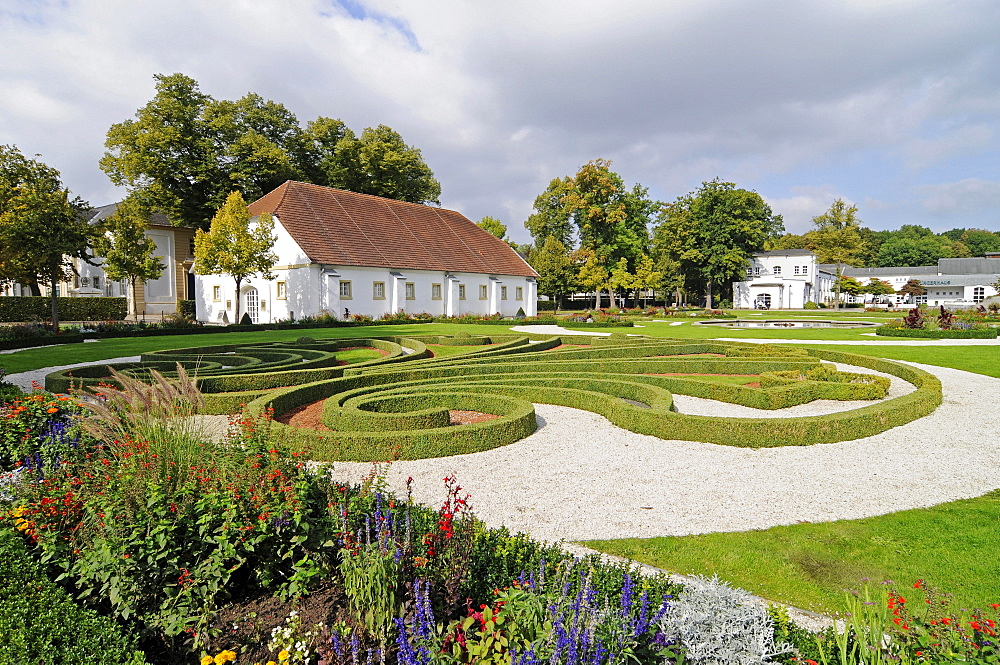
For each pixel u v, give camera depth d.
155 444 4.33
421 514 4.29
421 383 11.87
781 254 75.81
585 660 2.75
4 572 3.37
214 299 41.41
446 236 47.47
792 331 30.64
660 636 3.09
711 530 5.66
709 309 62.78
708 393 12.01
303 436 7.73
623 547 5.28
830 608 4.26
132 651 3.18
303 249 34.84
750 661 2.99
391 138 51.56
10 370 16.02
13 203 24.77
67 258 46.12
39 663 2.74
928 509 6.13
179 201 41.19
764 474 7.21
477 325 36.88
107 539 3.57
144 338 26.75
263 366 14.47
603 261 60.28
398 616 3.37
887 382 12.13
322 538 3.98
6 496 4.45
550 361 15.30
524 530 5.63
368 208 43.25
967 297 71.31
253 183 43.03
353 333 29.39
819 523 5.80
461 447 8.15
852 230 88.31
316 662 3.29
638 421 9.22
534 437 9.06
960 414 10.30
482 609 3.61
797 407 11.22
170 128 38.72
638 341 22.95
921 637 2.90
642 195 65.31
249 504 3.94
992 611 4.14
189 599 3.54
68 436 5.60
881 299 85.38
